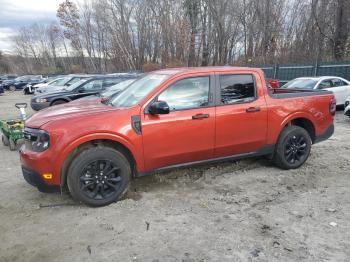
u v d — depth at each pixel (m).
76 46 56.72
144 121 4.39
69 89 12.22
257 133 5.18
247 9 34.34
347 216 3.97
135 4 43.28
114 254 3.29
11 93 31.50
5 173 5.87
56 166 4.05
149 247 3.39
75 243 3.51
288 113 5.41
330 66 17.59
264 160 6.07
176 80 4.62
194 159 4.84
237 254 3.24
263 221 3.87
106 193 4.34
